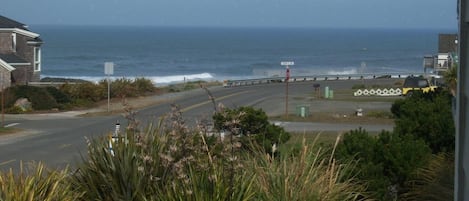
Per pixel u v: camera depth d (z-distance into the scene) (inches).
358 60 5831.7
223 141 260.4
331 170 263.4
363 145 372.2
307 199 241.3
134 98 1888.5
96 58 5236.2
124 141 263.0
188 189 233.0
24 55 1908.2
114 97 1839.3
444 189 298.7
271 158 287.0
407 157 362.3
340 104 1825.8
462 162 186.9
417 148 371.6
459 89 186.5
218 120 279.3
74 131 1200.8
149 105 1691.7
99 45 7126.0
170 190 236.7
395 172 360.5
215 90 2284.7
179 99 1883.6
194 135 268.2
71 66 4471.0
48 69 4207.7
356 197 273.7
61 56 5300.2
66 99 1662.2
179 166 237.9
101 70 4244.6
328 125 1338.6
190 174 239.3
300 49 7450.8
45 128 1246.9
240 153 302.8
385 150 367.2
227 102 1825.8
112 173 255.1
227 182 237.5
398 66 5280.5
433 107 538.9
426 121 480.1
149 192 249.3
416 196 323.6
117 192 252.4
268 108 1689.2
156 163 255.0
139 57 5531.5
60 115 1493.6
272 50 7130.9
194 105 1692.9
